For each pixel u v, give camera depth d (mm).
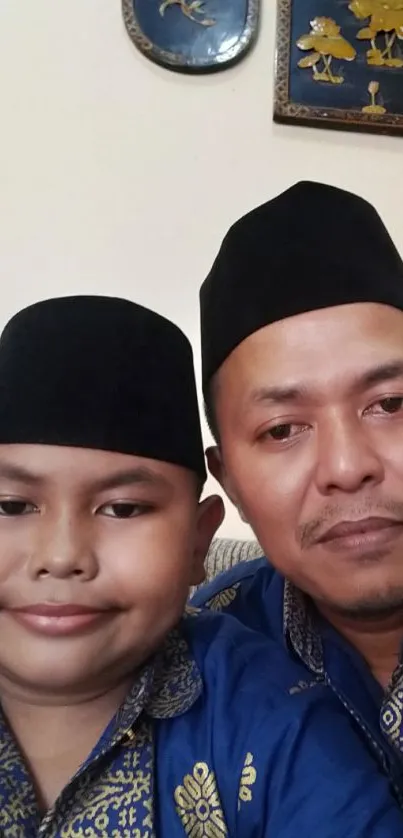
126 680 566
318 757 524
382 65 1368
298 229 613
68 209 1315
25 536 516
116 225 1323
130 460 528
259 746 537
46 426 515
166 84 1338
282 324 566
